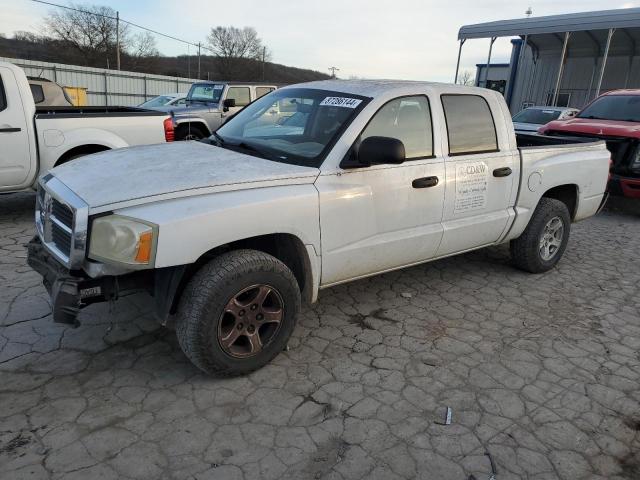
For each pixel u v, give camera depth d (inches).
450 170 161.0
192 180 118.1
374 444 106.0
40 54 2076.8
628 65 890.1
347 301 175.3
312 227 130.3
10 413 110.1
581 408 121.2
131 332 145.9
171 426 108.6
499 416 116.8
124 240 106.6
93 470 95.7
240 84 545.0
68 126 252.2
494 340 152.3
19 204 281.0
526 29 729.6
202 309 114.0
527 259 202.5
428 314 168.1
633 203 375.2
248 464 99.0
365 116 142.4
